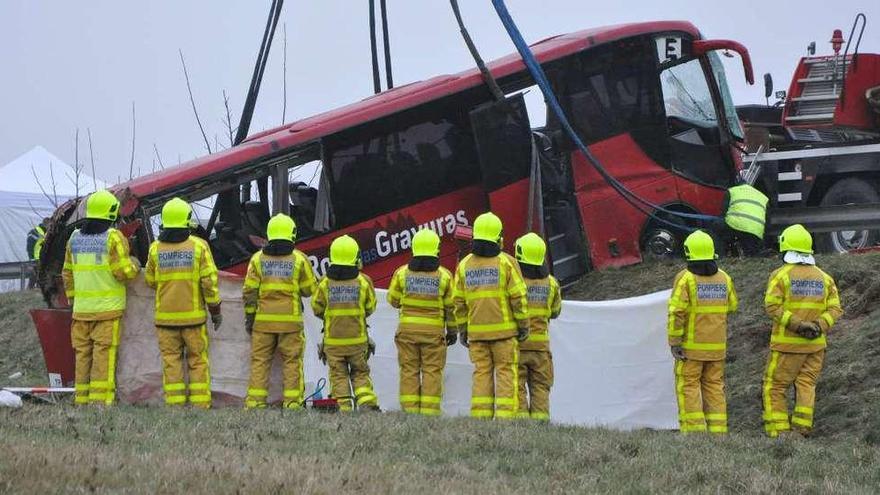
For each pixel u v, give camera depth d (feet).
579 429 67.00
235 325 79.56
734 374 85.15
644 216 108.17
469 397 80.64
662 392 80.28
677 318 73.72
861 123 121.39
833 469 60.18
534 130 111.75
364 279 77.56
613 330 80.74
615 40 108.78
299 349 77.05
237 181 96.89
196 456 51.26
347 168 100.07
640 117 108.99
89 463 47.44
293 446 56.85
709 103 111.65
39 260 88.79
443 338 76.59
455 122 103.50
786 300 74.13
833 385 79.15
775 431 74.28
